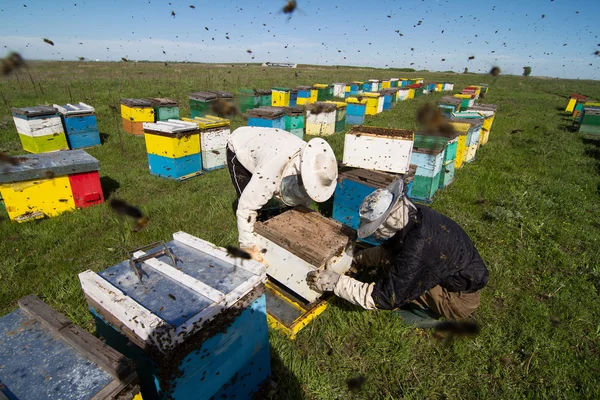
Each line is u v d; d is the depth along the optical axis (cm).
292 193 310
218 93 1125
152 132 620
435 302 281
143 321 149
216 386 189
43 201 463
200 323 158
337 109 1065
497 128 1312
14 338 145
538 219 520
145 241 420
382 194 240
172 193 574
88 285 177
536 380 260
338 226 308
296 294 320
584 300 345
